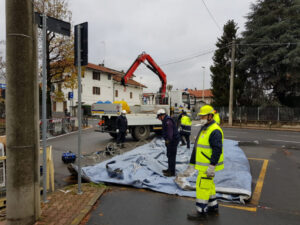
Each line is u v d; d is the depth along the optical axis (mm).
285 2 20891
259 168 6480
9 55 2857
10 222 2939
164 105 12008
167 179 4996
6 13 2855
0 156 3955
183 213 3605
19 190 2926
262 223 3311
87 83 32531
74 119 16812
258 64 20438
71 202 3877
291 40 18797
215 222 3334
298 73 18312
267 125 21188
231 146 9234
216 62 24375
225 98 23234
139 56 12000
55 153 8477
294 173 5980
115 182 4824
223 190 4234
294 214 3617
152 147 8812
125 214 3566
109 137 12859
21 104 2895
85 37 3975
